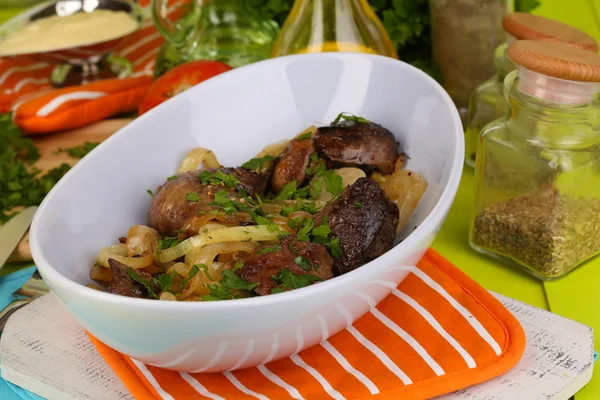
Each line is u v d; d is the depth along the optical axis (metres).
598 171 0.60
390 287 0.52
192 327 0.48
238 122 0.63
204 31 0.77
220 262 0.54
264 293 0.51
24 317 0.57
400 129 0.61
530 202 0.61
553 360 0.53
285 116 0.64
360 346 0.54
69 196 0.55
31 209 0.66
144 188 0.59
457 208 0.68
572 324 0.55
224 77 0.62
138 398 0.52
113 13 0.87
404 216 0.58
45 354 0.55
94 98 0.78
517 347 0.53
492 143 0.62
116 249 0.56
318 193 0.59
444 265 0.59
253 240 0.54
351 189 0.55
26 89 0.84
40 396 0.54
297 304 0.48
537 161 0.60
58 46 0.81
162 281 0.53
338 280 0.48
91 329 0.50
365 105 0.63
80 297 0.48
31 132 0.77
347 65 0.63
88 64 0.85
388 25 0.74
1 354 0.55
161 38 0.90
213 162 0.61
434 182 0.57
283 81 0.63
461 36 0.71
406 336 0.55
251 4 0.78
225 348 0.49
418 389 0.52
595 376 0.55
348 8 0.68
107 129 0.79
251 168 0.61
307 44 0.68
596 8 0.88
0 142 0.74
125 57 0.88
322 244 0.54
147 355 0.50
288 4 0.78
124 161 0.58
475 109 0.70
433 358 0.53
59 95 0.77
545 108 0.59
